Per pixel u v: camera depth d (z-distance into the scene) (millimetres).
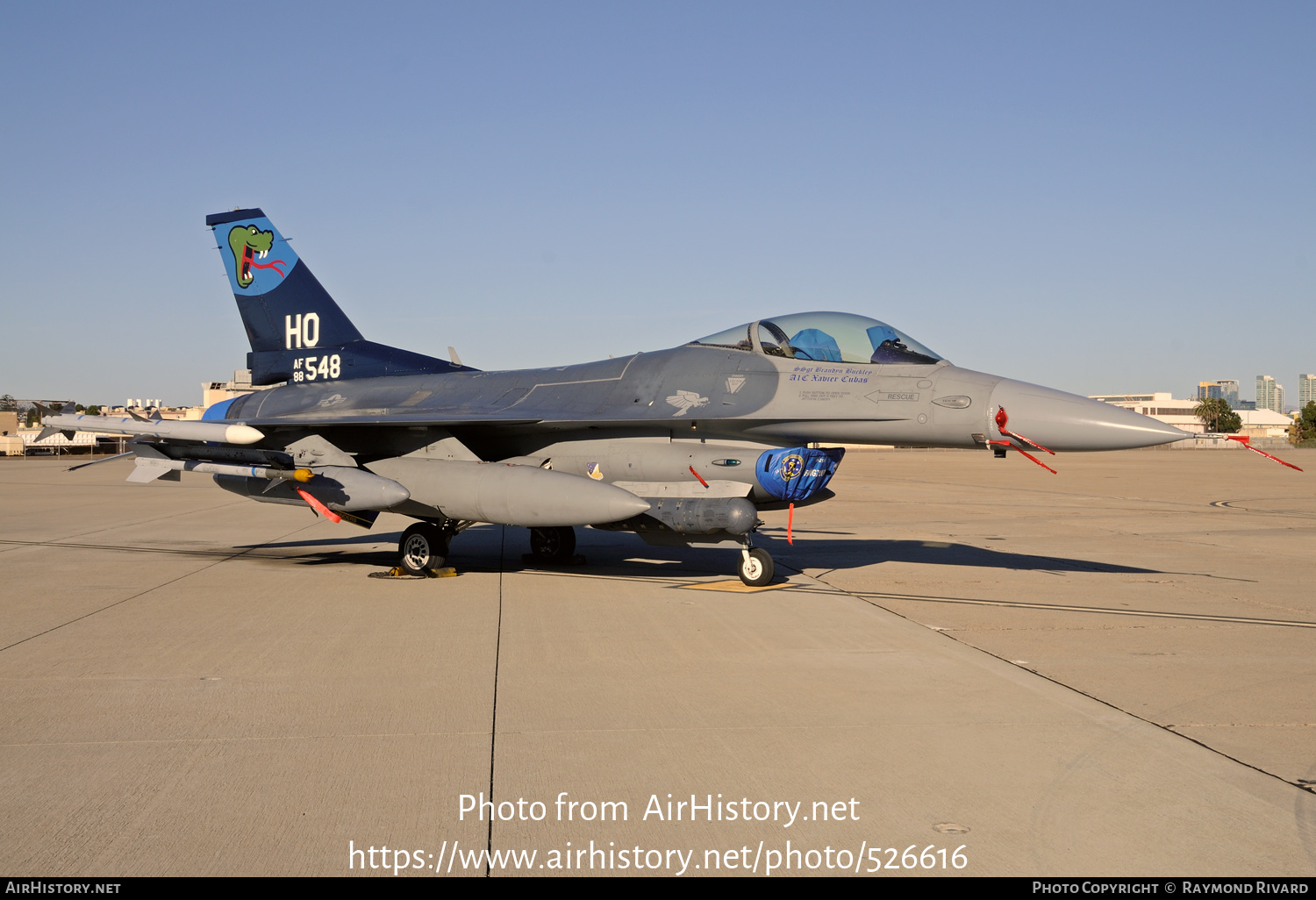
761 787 4293
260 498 12047
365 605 9031
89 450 68625
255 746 4824
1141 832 3807
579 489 10008
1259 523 18359
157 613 8594
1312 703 5660
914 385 9695
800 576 11078
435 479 10797
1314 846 3676
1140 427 8594
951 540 15281
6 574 11250
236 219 14992
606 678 6211
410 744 4867
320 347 14461
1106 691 5906
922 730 5109
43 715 5371
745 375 10570
